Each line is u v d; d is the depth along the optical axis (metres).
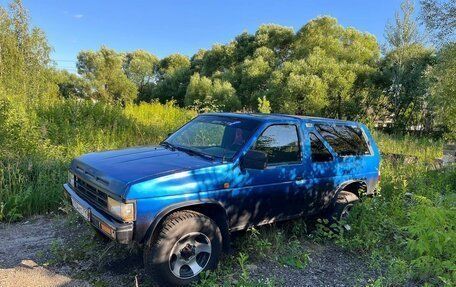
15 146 7.48
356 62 28.36
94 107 12.00
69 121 10.82
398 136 21.48
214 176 4.00
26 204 5.84
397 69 26.06
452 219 3.63
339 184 5.39
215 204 4.00
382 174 8.60
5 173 6.27
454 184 8.96
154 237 3.68
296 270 4.45
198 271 3.87
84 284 3.82
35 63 16.23
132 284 3.87
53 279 3.89
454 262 3.68
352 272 4.48
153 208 3.57
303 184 4.89
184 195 3.76
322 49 30.34
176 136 5.30
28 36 16.16
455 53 12.62
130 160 4.20
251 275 4.21
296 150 4.92
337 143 5.52
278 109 26.66
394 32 26.09
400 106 26.31
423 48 25.62
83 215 3.98
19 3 15.95
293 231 5.36
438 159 13.67
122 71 55.97
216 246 3.97
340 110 26.97
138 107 17.09
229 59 42.69
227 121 4.98
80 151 8.38
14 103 9.16
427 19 13.93
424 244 3.52
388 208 6.10
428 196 7.50
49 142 8.56
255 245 4.74
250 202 4.33
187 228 3.73
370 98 28.03
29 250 4.57
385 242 5.31
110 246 4.53
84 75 51.72
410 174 9.77
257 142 4.50
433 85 17.06
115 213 3.51
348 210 5.53
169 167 3.91
